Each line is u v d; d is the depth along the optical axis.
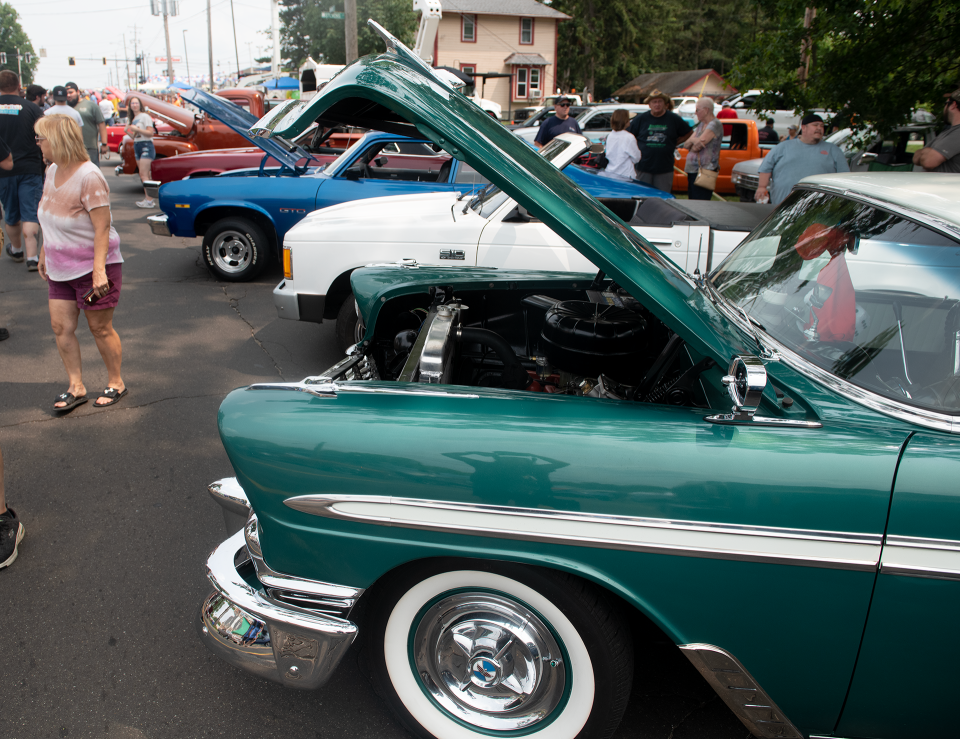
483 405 1.76
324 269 4.86
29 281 7.25
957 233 1.77
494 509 1.65
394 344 2.98
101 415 4.34
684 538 1.59
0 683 2.28
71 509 3.32
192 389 4.76
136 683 2.29
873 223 1.99
